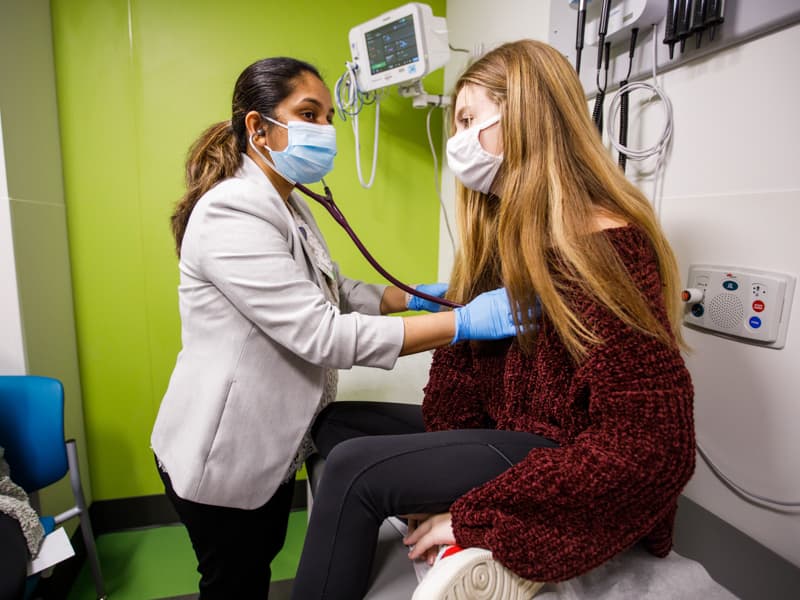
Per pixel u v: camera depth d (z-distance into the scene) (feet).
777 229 2.31
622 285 1.86
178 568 5.32
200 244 2.70
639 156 3.01
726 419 2.68
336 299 3.49
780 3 2.18
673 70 2.87
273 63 3.04
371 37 4.80
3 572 2.92
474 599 1.74
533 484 1.82
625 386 1.79
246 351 2.86
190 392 2.98
